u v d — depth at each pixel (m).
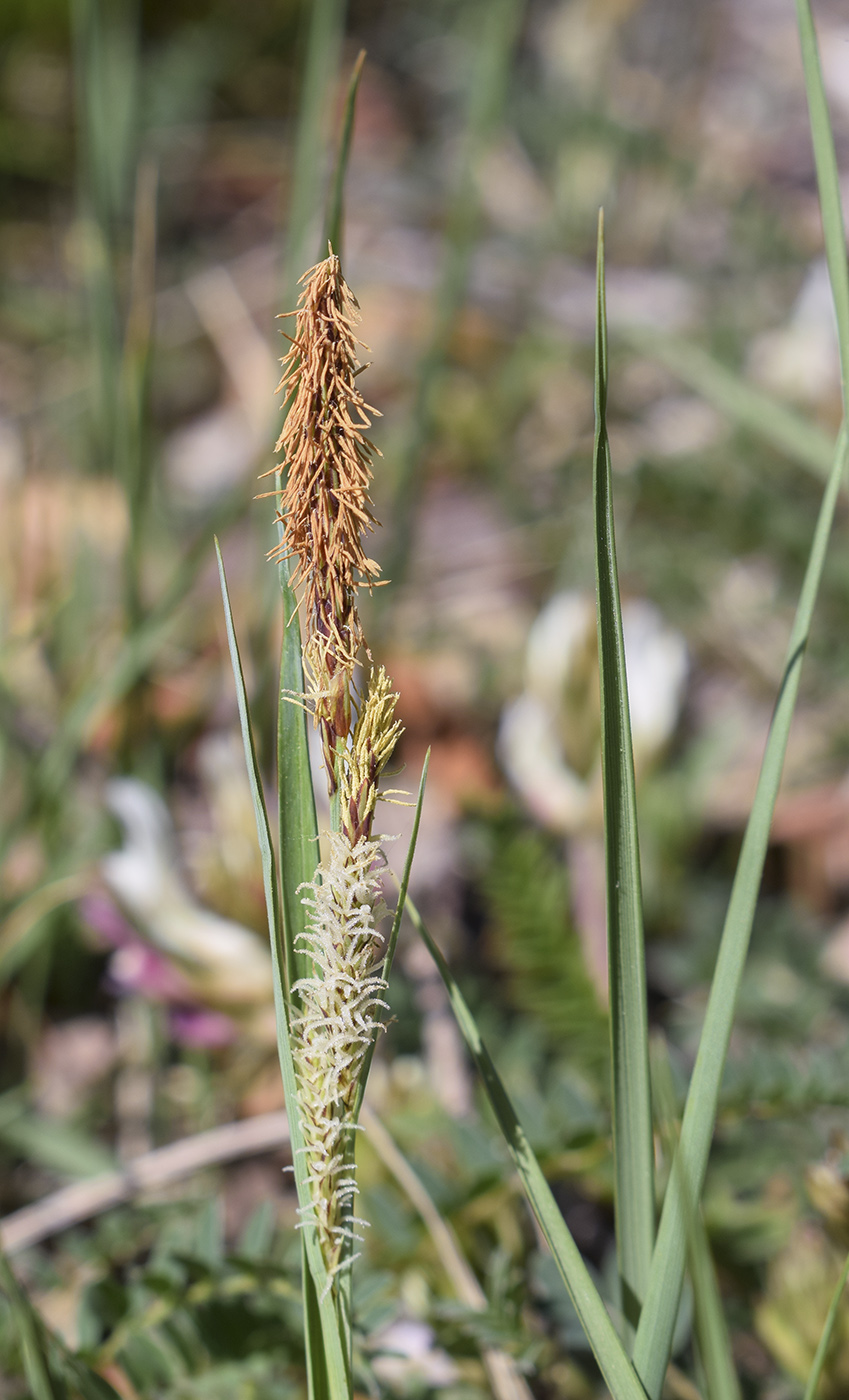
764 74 1.21
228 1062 0.48
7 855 0.47
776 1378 0.35
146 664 0.50
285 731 0.26
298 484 0.24
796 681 0.26
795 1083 0.35
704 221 1.01
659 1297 0.26
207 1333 0.32
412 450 0.60
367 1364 0.32
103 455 0.59
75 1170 0.42
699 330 0.83
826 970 0.52
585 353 0.85
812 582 0.26
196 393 0.93
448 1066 0.45
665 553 0.71
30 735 0.56
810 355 0.76
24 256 1.04
